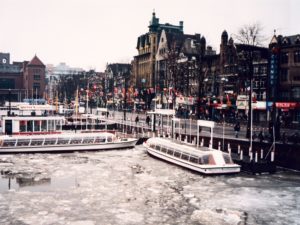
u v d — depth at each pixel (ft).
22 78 564.71
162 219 83.15
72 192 103.35
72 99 508.53
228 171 124.67
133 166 139.13
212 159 127.54
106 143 176.96
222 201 95.71
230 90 269.44
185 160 134.21
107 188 107.65
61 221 81.61
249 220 82.79
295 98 216.33
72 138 172.96
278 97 225.56
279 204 93.35
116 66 535.60
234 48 269.03
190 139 164.86
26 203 93.66
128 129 230.89
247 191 104.58
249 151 137.18
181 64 303.68
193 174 126.11
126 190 105.70
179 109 290.97
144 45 458.50
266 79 234.79
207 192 103.71
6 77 556.51
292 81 218.18
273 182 114.32
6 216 84.43
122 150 178.09
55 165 139.33
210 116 257.75
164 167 137.90
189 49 349.61
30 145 166.20
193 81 299.99
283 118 199.11
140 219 83.10
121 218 83.61
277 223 81.05
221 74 281.13
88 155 162.81
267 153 133.18
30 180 116.47
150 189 106.83
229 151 138.51
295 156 127.34
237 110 243.60
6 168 133.39
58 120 189.78
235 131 172.35
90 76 512.63
